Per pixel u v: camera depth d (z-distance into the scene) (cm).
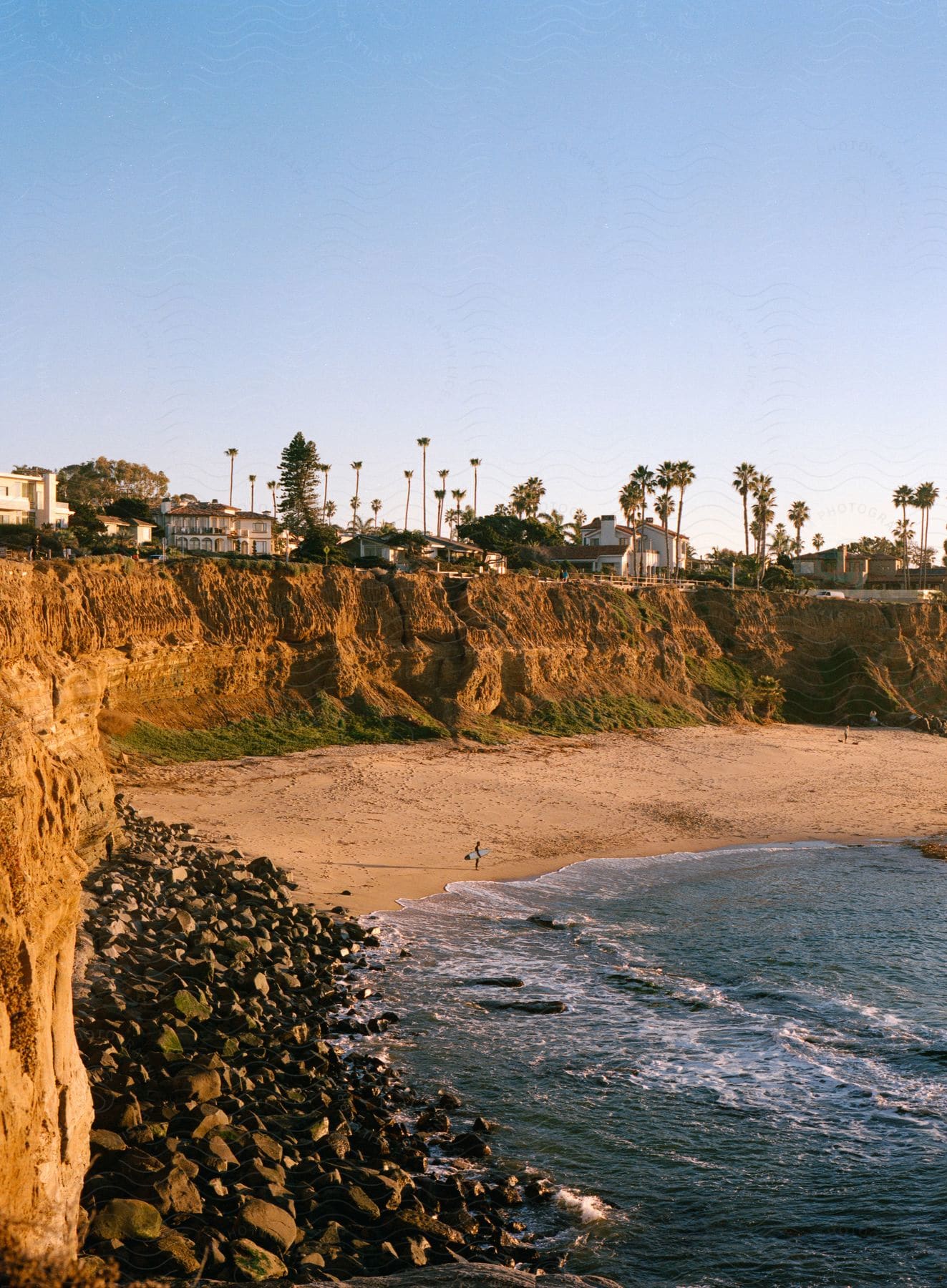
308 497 12431
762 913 3894
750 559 14975
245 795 5122
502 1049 2580
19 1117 1146
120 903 2969
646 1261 1753
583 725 7581
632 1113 2281
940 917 3888
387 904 3797
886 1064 2564
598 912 3838
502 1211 1894
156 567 6256
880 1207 1927
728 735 8012
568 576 9562
